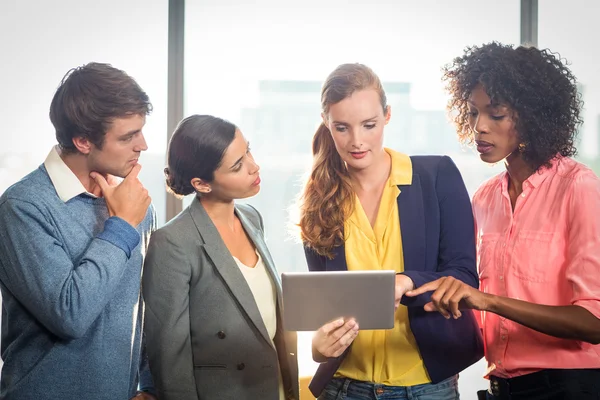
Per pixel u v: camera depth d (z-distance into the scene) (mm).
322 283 1485
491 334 1717
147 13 2920
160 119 2932
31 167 2891
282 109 2957
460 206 1696
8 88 2865
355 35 2957
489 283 1708
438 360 1653
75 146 1567
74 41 2893
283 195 2961
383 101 1672
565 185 1593
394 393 1667
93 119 1515
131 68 2922
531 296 1607
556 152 1618
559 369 1561
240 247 1732
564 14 2971
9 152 2875
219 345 1623
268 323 1697
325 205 1748
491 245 1715
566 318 1471
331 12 2951
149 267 1634
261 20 2947
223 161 1624
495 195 1763
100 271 1479
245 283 1642
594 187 1550
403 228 1684
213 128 1633
